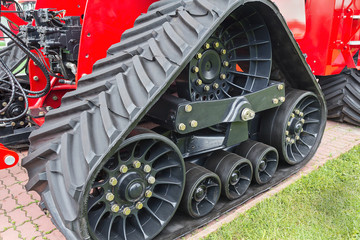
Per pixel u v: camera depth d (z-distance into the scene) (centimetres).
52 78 385
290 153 339
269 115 317
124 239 218
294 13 407
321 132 355
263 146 295
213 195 262
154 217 232
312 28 414
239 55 283
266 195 299
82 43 257
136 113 185
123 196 211
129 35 237
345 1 392
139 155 216
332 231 254
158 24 224
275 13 248
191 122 228
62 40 287
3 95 382
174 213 249
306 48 424
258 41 273
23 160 209
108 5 258
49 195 194
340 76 457
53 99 402
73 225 183
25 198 303
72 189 176
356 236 247
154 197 242
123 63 208
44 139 209
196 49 202
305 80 319
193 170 253
